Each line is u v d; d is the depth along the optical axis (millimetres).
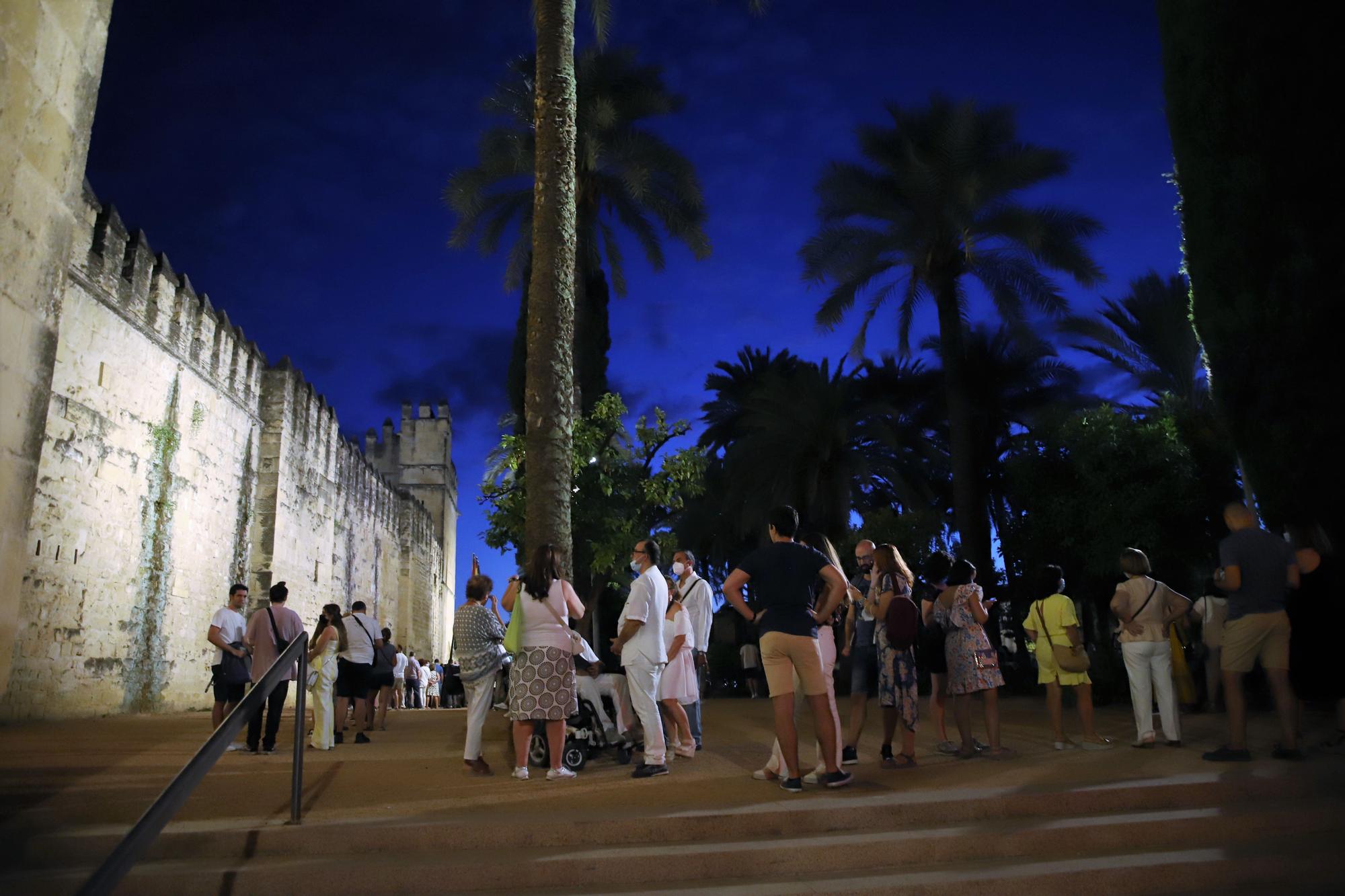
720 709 14492
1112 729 9758
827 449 26000
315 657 9648
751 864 4527
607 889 4379
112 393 15852
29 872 4527
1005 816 5289
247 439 22500
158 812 3670
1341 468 9531
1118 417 20297
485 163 22625
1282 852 4648
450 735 11344
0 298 4066
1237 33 10477
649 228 24891
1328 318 9641
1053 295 24406
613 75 23047
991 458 29297
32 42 4254
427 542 46875
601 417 15492
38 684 13719
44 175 4402
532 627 7148
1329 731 8414
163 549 17672
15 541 4188
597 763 8156
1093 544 19812
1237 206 10445
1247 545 6754
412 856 4715
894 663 7258
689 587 8859
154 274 17531
